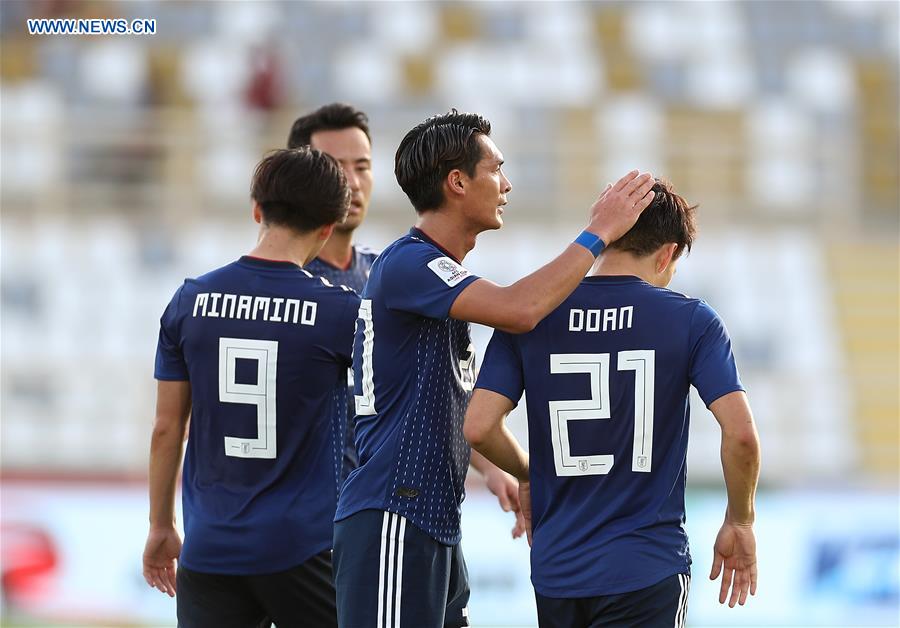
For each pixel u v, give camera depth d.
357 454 13.43
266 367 12.39
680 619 11.11
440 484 11.87
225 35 61.59
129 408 38.38
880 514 31.19
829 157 50.41
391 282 11.72
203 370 12.55
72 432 37.84
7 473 30.73
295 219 12.73
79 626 30.14
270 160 12.84
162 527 13.30
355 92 60.94
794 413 40.16
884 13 65.31
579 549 11.16
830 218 50.28
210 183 51.44
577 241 11.29
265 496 12.47
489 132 12.19
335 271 15.13
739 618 30.31
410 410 11.77
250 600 12.77
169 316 12.84
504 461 11.78
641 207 11.58
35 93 58.91
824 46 64.31
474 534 29.88
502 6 65.44
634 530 11.08
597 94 61.62
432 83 61.91
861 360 44.25
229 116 53.91
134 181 49.69
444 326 11.93
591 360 11.34
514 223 48.94
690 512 30.61
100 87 59.38
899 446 39.78
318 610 12.58
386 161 51.06
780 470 39.12
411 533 11.64
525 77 62.25
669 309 11.33
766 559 30.80
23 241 46.25
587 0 65.81
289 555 12.38
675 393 11.25
